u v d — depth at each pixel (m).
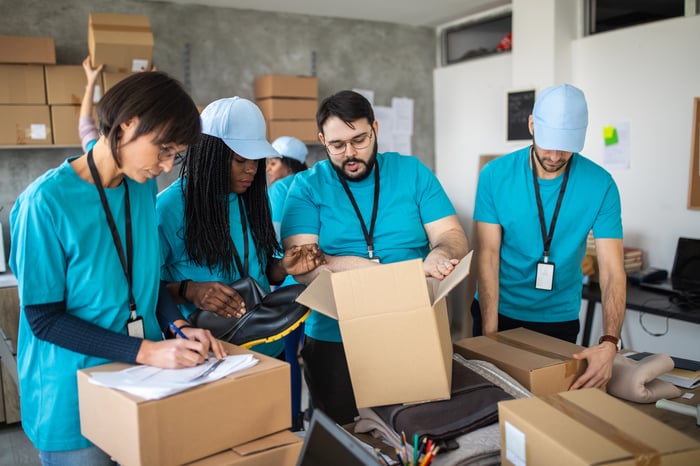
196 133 1.30
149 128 1.22
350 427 1.55
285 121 4.40
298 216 1.95
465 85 5.20
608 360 1.63
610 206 2.03
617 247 2.03
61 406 1.34
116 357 1.30
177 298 1.66
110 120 1.24
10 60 3.51
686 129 3.63
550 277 2.07
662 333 3.77
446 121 5.46
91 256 1.32
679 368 1.83
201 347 1.31
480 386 1.46
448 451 1.29
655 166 3.81
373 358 1.40
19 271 1.27
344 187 1.93
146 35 3.70
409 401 1.41
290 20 4.83
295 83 4.43
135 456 1.13
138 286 1.42
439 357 1.37
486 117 5.03
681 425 1.49
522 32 4.36
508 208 2.08
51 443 1.36
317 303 1.40
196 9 4.45
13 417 3.64
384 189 1.94
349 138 1.80
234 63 4.62
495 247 2.12
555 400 1.23
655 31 3.74
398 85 5.38
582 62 4.18
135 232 1.41
